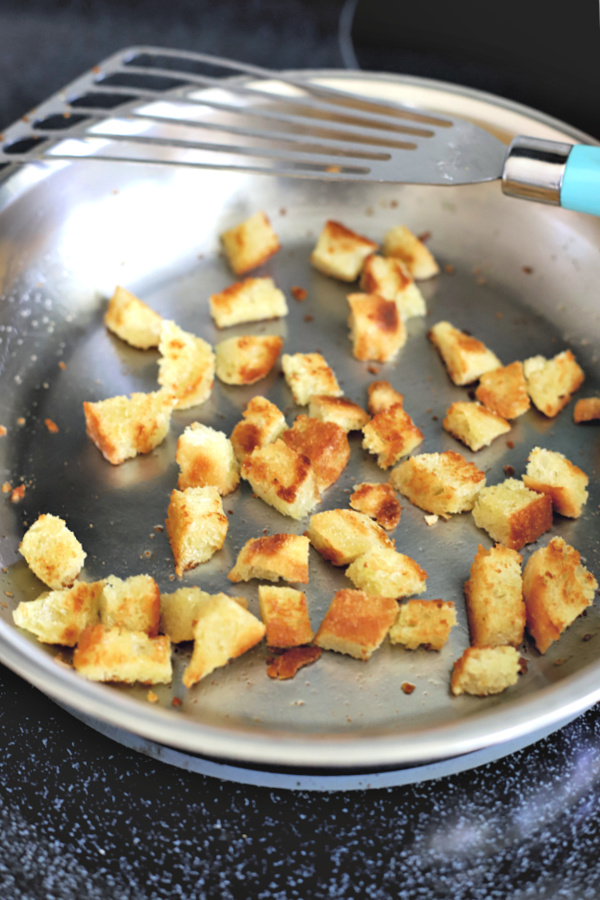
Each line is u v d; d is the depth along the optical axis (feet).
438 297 1.63
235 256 1.65
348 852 1.15
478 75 1.92
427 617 1.26
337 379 1.53
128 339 1.56
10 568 1.32
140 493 1.40
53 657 1.21
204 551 1.34
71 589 1.27
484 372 1.51
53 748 1.21
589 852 1.14
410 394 1.51
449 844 1.15
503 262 1.65
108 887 1.12
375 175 1.45
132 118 1.52
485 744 1.12
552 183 1.35
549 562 1.28
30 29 2.05
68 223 1.59
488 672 1.21
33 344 1.53
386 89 1.64
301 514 1.38
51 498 1.39
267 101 1.64
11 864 1.13
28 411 1.48
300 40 2.02
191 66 1.96
